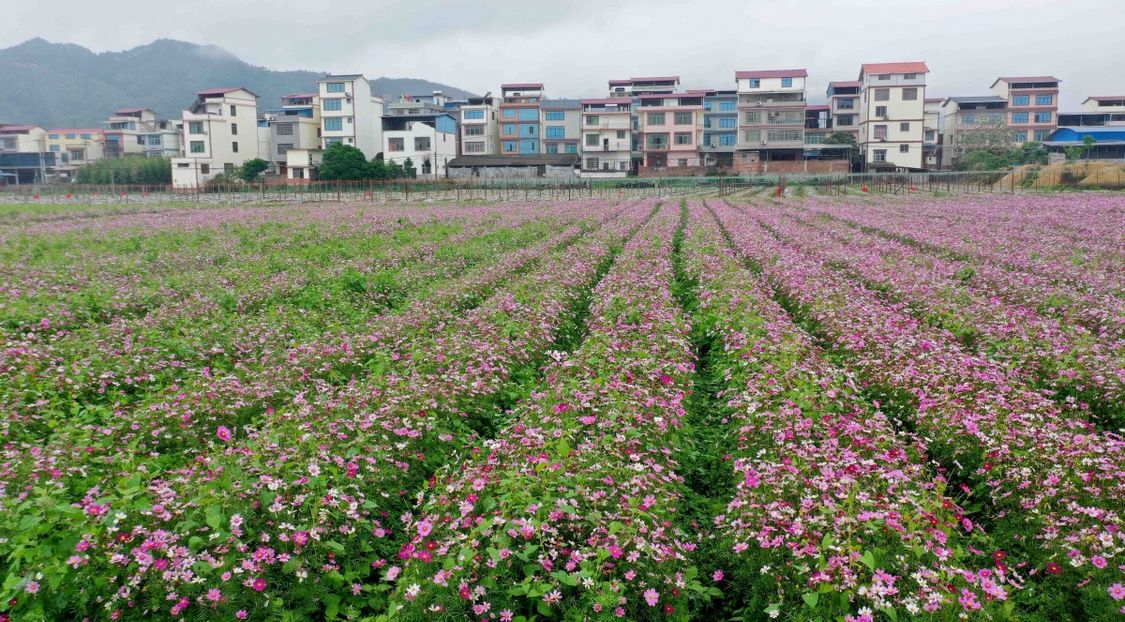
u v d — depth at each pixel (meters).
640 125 103.69
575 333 14.41
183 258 22.91
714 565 6.48
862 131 103.38
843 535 5.88
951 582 5.52
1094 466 6.91
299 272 19.59
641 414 8.34
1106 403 9.55
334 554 6.12
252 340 12.52
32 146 119.19
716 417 10.08
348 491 6.70
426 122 98.38
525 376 11.11
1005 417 8.16
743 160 101.25
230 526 5.82
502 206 50.16
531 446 7.44
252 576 5.50
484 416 9.52
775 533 6.11
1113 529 6.05
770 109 101.06
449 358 10.62
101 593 5.41
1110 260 20.89
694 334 13.76
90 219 38.88
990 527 7.12
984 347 12.00
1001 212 38.09
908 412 9.42
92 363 10.51
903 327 12.58
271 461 6.72
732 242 27.78
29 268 19.66
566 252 22.48
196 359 11.52
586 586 5.52
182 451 8.20
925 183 76.94
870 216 37.59
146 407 8.84
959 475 8.03
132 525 5.82
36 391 9.33
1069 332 12.02
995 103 105.19
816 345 12.45
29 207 51.38
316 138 104.06
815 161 99.00
